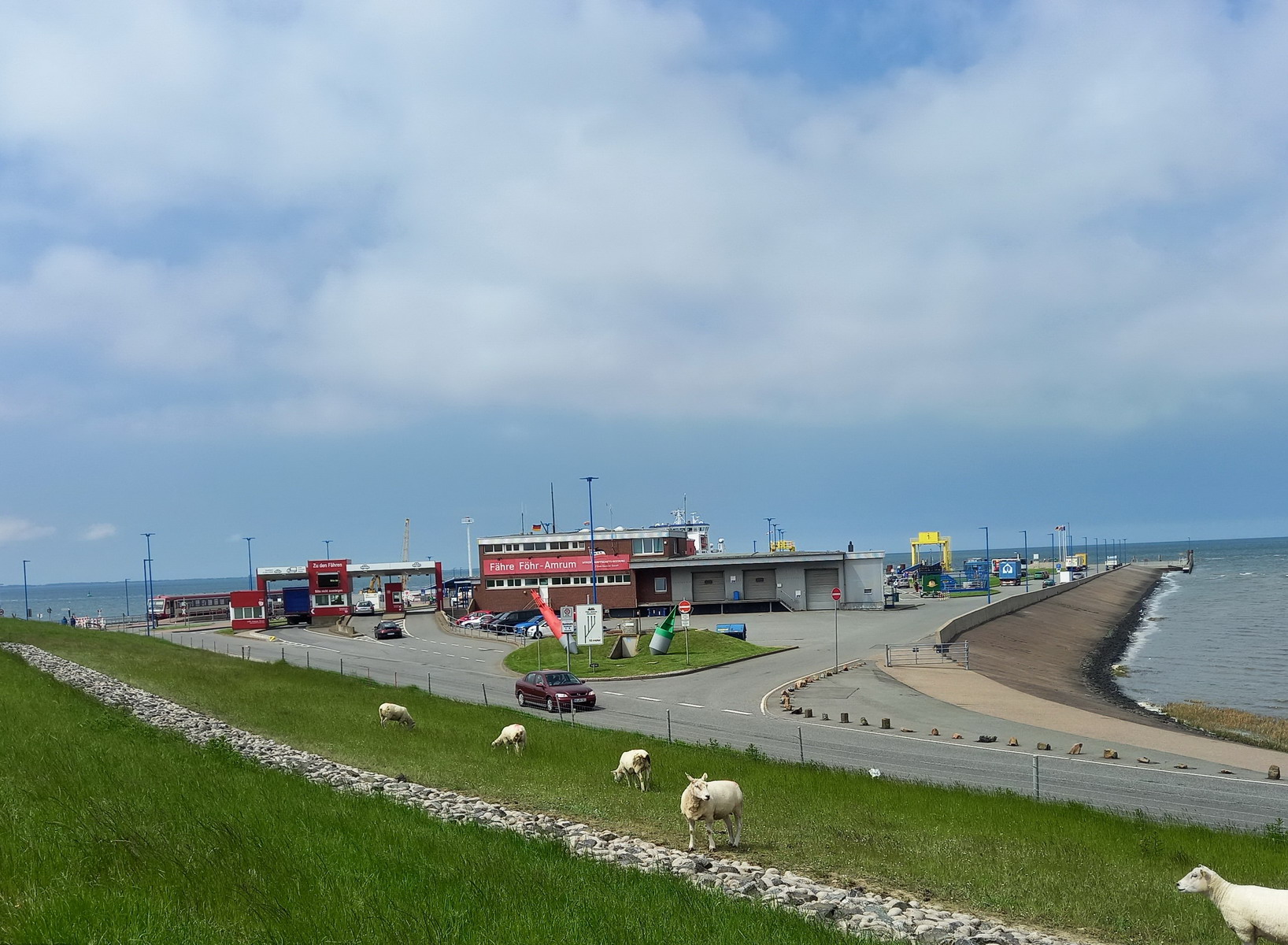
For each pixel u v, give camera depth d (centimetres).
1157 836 1895
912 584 13950
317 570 10169
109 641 6819
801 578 9362
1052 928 1354
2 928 838
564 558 9600
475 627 8862
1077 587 14388
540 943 943
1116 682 6319
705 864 1549
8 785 1480
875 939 1127
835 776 2561
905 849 1734
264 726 3145
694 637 6594
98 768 1728
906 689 4659
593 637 5616
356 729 3127
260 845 1229
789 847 1741
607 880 1245
